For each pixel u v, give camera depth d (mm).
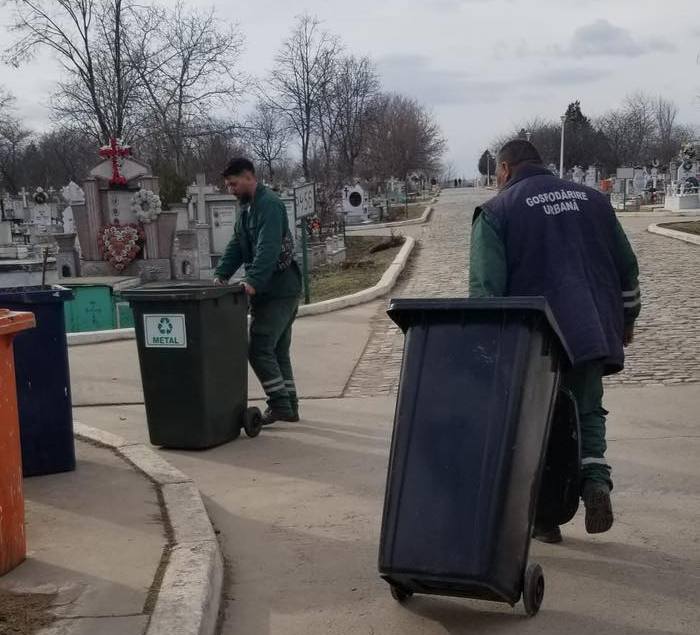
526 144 4211
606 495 3852
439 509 3252
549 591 3787
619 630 3406
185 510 4613
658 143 86938
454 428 3340
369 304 14266
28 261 21109
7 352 3832
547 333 3482
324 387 8500
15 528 3857
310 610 3725
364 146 56031
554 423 3846
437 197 74688
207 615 3445
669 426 6562
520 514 3326
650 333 10438
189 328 6266
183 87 37562
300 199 15078
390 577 3326
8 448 3816
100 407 8047
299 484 5496
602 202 4078
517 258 3928
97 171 21391
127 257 21250
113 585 3627
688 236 21969
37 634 3164
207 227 21797
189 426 6379
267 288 6738
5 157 70125
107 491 5008
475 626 3486
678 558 4117
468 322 3469
